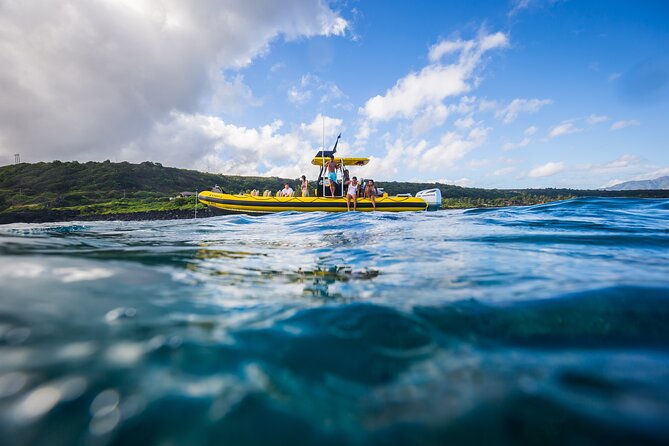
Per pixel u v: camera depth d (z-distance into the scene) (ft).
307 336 3.53
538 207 30.63
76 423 2.02
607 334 3.61
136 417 2.10
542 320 3.99
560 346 3.35
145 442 1.93
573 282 5.66
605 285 5.36
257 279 6.45
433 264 7.82
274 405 2.34
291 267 7.83
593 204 29.25
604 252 9.05
